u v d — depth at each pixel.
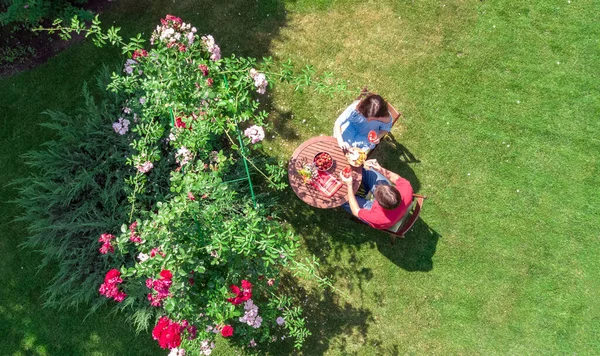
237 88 4.03
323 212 5.48
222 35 5.72
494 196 5.45
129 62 4.28
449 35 5.68
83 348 5.26
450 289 5.37
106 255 4.76
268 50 5.70
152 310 4.89
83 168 4.83
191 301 3.86
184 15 5.74
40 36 5.58
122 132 4.56
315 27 5.74
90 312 5.00
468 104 5.57
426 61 5.65
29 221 5.38
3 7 5.34
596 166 5.43
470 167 5.50
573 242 5.36
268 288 4.61
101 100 5.55
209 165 4.73
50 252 4.78
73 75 5.58
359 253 5.45
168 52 4.01
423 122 5.56
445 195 5.47
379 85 5.62
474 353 5.28
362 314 5.36
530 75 5.58
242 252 3.93
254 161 5.22
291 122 5.60
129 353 5.28
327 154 4.76
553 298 5.31
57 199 4.76
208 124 4.02
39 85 5.55
